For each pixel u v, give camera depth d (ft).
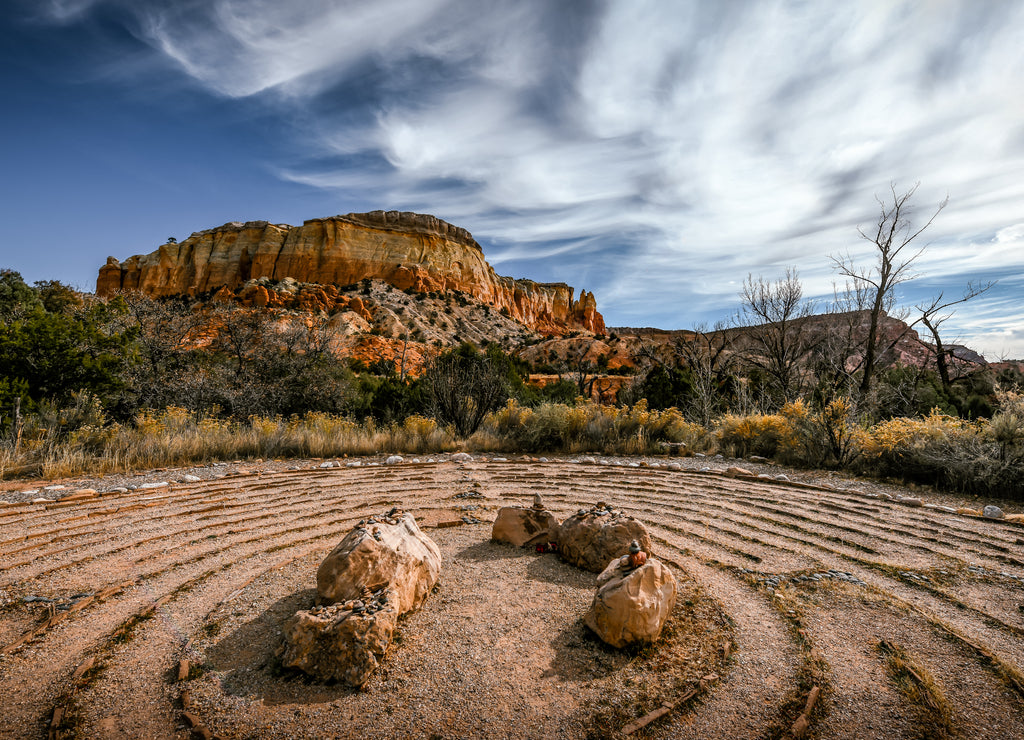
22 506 21.45
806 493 25.16
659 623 11.20
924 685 9.48
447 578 14.62
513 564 15.72
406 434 41.98
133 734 8.20
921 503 22.90
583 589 13.91
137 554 16.16
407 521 14.25
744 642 11.07
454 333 335.67
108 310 55.83
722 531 18.75
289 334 63.98
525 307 553.64
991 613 12.62
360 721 8.57
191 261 397.19
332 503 22.47
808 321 70.33
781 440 36.55
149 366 52.06
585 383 119.24
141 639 11.07
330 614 10.46
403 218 469.98
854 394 46.68
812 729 8.36
